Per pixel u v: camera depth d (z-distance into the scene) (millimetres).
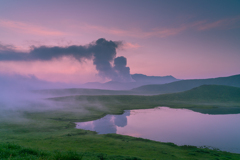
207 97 181125
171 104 149500
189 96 191125
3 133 46875
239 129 59031
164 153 32094
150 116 88875
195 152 34062
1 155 13047
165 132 54938
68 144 35750
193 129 59250
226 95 179875
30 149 15719
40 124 62625
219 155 32531
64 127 58906
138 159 24578
